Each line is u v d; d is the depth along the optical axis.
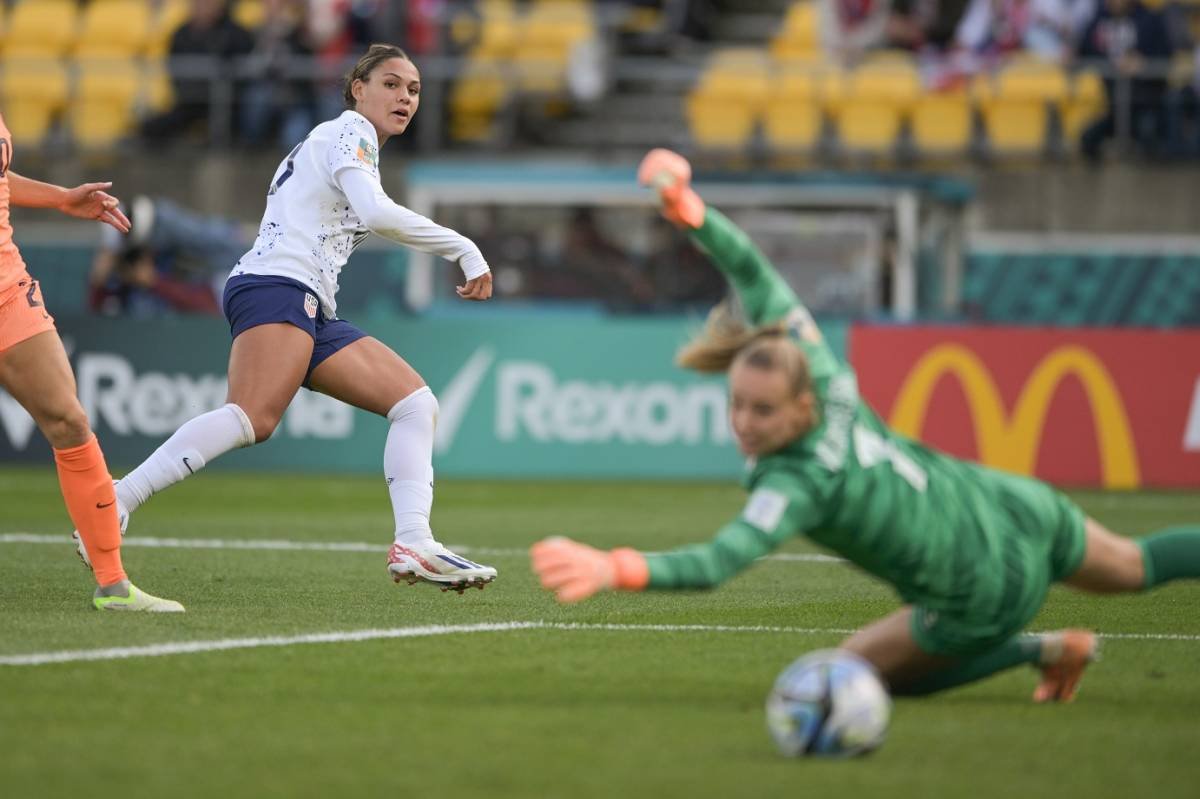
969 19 81.38
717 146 80.94
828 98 80.81
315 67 80.00
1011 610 16.98
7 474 56.94
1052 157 79.75
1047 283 77.62
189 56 81.38
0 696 17.94
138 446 59.44
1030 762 15.53
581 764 15.21
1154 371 57.53
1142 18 79.44
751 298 16.95
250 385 25.14
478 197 67.62
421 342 59.59
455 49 81.06
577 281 67.25
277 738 16.16
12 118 83.94
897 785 14.56
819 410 16.22
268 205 25.91
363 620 24.28
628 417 58.94
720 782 14.56
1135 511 48.22
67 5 86.62
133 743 15.85
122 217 26.25
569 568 14.85
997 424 57.69
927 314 67.19
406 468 26.06
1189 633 24.27
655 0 86.56
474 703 18.03
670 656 21.38
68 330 59.66
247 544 36.38
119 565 24.88
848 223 67.44
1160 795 14.39
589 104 84.38
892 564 16.67
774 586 30.00
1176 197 78.75
